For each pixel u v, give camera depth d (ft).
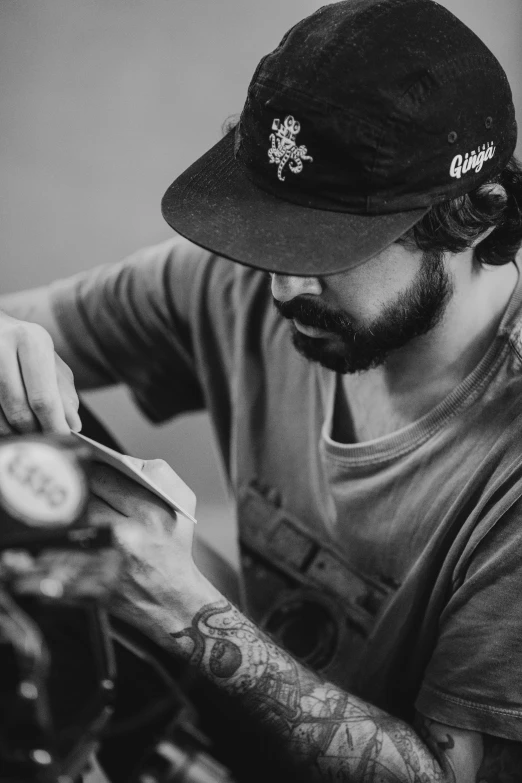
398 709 3.91
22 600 2.35
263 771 3.22
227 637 3.32
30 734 2.34
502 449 3.56
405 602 3.83
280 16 5.23
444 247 3.30
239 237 3.19
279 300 3.37
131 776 2.53
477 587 3.44
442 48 3.13
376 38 3.11
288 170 3.20
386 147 3.10
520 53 5.11
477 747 3.40
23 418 3.13
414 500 3.80
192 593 3.29
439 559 3.71
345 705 3.39
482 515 3.55
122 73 5.41
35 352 3.15
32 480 2.38
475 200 3.29
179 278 4.66
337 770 3.29
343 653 4.06
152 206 5.65
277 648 3.42
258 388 4.39
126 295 4.79
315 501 4.16
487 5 5.04
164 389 4.93
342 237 3.15
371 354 3.47
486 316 3.61
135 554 3.16
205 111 5.46
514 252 3.51
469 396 3.65
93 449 2.92
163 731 2.57
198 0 5.23
